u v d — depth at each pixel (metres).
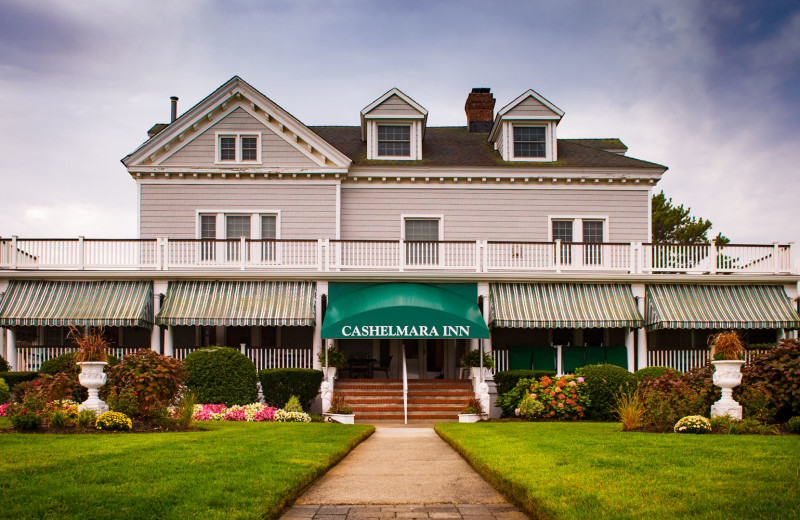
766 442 12.01
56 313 23.50
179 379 15.45
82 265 24.39
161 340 24.77
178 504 7.50
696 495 7.73
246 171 26.67
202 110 26.84
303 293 24.53
